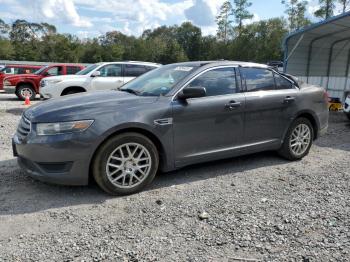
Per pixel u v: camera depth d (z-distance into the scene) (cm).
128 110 423
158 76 524
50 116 401
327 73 1739
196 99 470
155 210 389
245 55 6444
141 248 313
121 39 8931
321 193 443
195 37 8625
